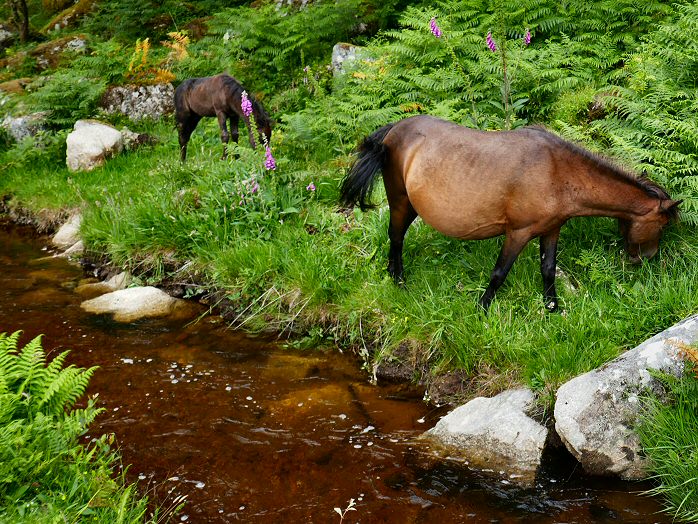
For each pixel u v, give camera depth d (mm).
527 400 3678
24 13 15547
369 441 3697
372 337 4703
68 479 2842
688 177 4555
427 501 3170
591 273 4477
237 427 3857
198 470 3453
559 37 7590
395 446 3641
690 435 3096
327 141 7387
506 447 3475
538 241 4805
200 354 4820
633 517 3004
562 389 3488
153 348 4918
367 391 4273
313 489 3285
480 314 4297
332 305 5043
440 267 4957
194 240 5980
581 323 3990
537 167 3895
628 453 3258
